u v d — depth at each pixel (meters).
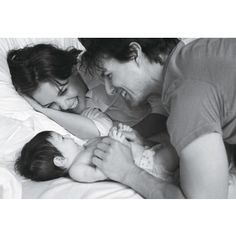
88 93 1.39
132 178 1.14
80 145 1.27
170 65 1.11
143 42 1.21
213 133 0.99
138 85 1.26
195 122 0.99
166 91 1.10
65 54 1.34
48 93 1.34
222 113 1.04
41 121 1.33
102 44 1.21
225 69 1.02
